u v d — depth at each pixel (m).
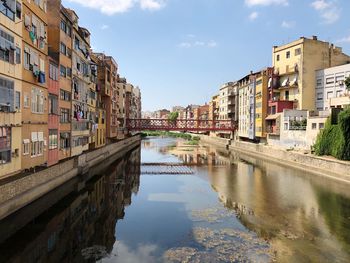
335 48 56.28
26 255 15.23
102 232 18.30
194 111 146.75
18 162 21.30
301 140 45.84
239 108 77.00
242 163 48.62
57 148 28.81
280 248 15.81
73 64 34.16
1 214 16.45
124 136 76.25
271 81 59.62
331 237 17.31
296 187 30.12
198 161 51.81
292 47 57.19
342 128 34.88
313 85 55.19
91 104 43.59
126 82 99.31
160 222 20.03
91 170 37.53
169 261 14.47
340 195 26.77
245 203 24.42
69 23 32.66
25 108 22.41
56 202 24.80
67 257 14.99
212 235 17.61
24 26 22.12
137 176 37.41
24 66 22.22
